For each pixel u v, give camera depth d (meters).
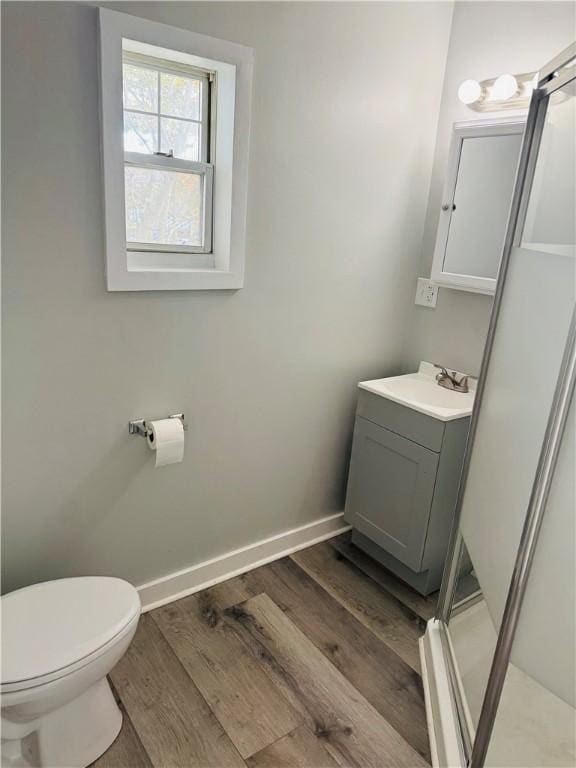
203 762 1.40
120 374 1.61
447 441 1.86
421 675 1.72
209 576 2.07
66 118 1.33
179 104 1.61
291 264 1.91
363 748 1.47
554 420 1.01
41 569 1.63
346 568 2.24
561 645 1.22
